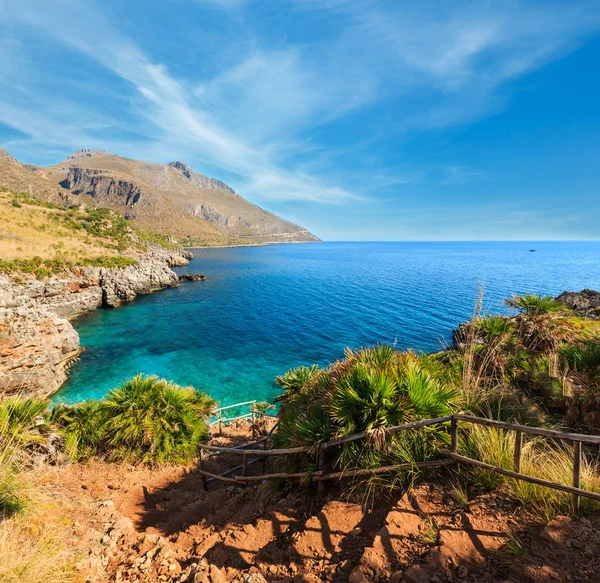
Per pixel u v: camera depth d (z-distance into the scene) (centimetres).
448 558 254
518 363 632
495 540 267
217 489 606
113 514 472
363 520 341
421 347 2959
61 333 2431
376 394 429
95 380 2305
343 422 431
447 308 4409
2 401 653
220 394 2131
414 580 240
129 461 741
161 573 334
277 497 472
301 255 19025
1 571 270
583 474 319
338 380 502
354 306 4834
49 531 372
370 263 13138
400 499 344
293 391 835
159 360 2753
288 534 365
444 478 370
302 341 3278
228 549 356
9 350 1791
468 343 631
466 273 8688
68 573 317
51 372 2081
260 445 831
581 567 223
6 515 362
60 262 4653
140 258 7400
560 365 622
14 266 3938
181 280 8031
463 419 347
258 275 9100
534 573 223
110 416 789
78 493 552
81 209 11131
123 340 3306
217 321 4112
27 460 524
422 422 372
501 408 502
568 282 6247
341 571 279
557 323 674
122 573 339
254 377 2419
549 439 430
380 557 272
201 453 647
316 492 439
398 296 5484
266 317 4303
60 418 771
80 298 4534
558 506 292
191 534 437
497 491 327
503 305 779
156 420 786
